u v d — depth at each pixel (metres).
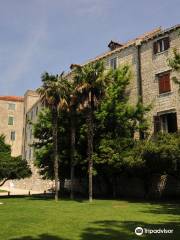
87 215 21.17
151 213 21.56
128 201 31.05
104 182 42.06
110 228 16.06
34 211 23.86
